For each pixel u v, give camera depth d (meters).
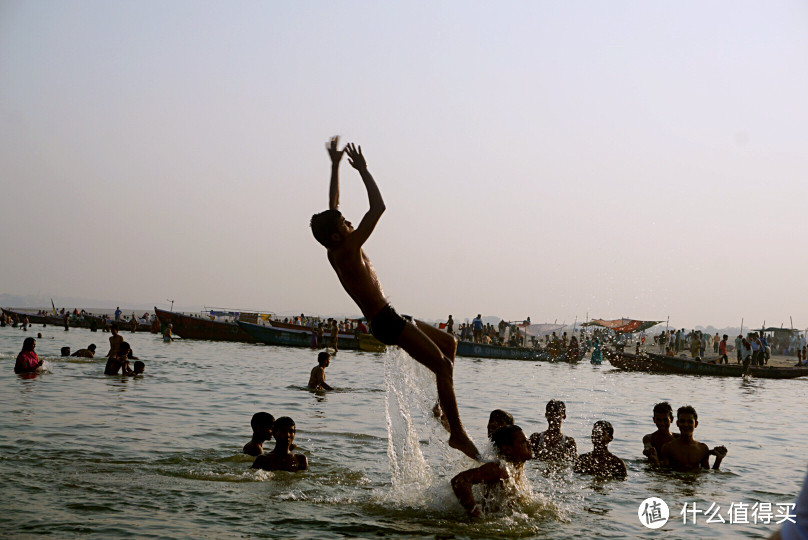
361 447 10.84
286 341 44.38
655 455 10.30
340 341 43.56
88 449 9.76
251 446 9.91
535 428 13.36
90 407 13.89
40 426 11.41
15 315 65.31
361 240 6.72
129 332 58.94
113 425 11.90
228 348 39.53
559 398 19.70
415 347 6.96
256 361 30.16
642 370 36.69
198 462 9.27
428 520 6.96
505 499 7.38
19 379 18.50
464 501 7.13
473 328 46.97
